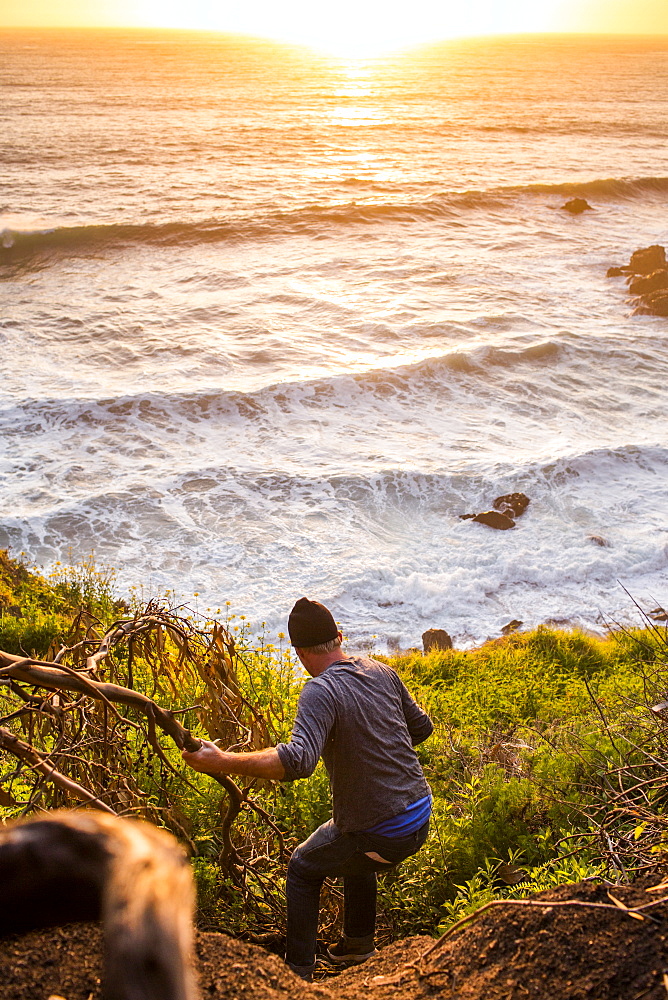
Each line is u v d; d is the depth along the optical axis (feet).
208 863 12.50
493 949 8.08
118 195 183.01
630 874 11.50
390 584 54.65
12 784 13.08
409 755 10.84
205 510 61.93
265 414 79.10
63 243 145.18
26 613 35.12
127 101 371.97
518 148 263.90
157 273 132.05
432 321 105.50
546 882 12.40
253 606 51.57
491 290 122.21
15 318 107.86
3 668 8.95
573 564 56.90
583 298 120.98
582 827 15.10
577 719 23.45
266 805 14.51
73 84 451.53
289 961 10.99
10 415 76.02
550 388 87.61
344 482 66.23
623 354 97.04
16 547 56.39
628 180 196.85
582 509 63.57
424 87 485.56
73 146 244.63
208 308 112.06
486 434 76.48
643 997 6.93
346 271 130.62
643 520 62.34
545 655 37.37
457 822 15.88
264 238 150.30
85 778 11.55
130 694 9.20
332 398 83.15
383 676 11.07
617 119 343.87
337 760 10.53
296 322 106.22
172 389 82.07
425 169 220.64
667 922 7.66
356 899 11.43
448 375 89.25
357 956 11.58
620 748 17.97
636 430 77.82
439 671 35.65
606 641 43.29
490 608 52.95
